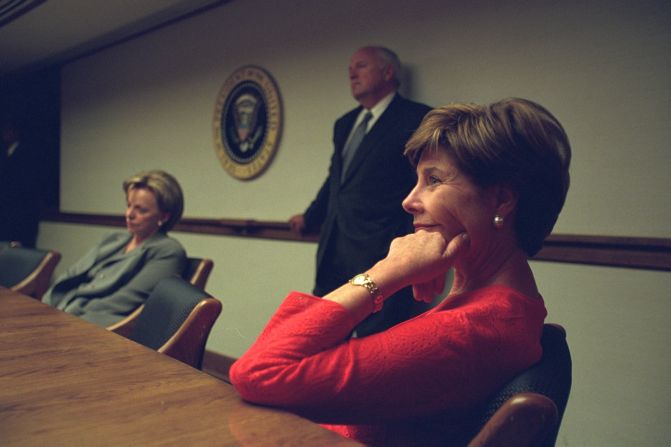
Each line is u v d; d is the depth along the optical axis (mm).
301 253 4043
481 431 777
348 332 896
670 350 2359
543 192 936
